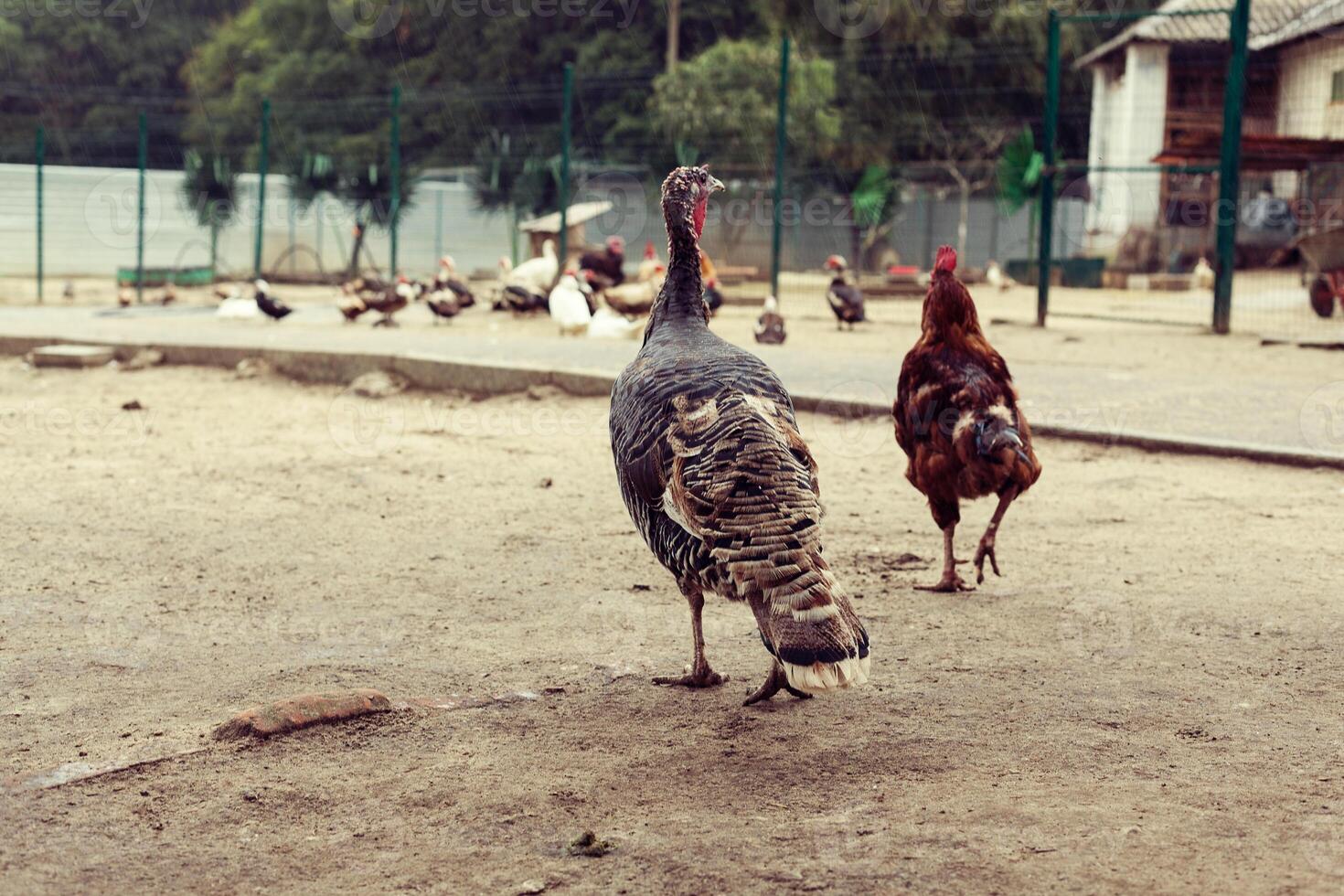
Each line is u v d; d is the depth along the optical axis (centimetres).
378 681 469
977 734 414
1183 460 908
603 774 383
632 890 309
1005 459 546
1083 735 413
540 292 2141
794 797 365
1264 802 358
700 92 3434
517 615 556
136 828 346
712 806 359
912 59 3738
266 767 388
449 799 365
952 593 593
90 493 807
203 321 2027
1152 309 2350
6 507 762
